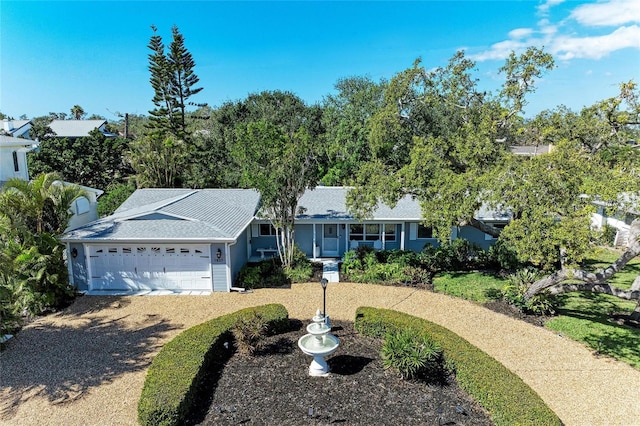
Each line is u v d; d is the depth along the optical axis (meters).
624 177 11.70
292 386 9.72
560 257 13.19
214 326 11.82
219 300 15.80
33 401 9.42
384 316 12.44
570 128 16.77
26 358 11.37
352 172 29.98
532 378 10.35
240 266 19.23
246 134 18.58
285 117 41.50
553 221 11.96
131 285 16.88
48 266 14.80
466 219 14.92
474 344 12.18
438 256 19.56
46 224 16.00
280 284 17.66
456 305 15.24
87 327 13.41
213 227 17.08
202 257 16.62
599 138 16.33
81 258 16.58
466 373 9.40
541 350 11.82
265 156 18.25
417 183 15.70
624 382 10.16
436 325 11.88
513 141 19.06
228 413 8.74
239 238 18.94
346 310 14.75
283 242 19.00
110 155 35.53
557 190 12.23
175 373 9.28
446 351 10.30
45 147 33.56
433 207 15.02
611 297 16.38
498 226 21.47
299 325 13.34
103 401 9.40
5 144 23.44
